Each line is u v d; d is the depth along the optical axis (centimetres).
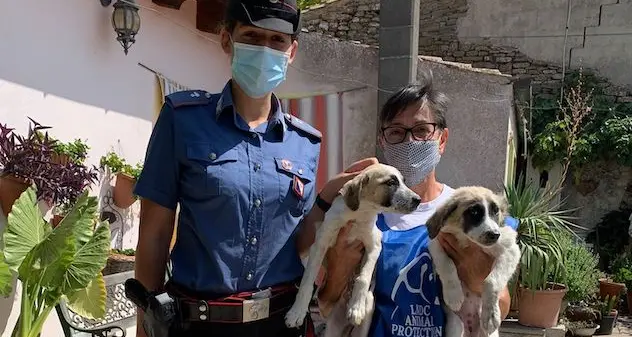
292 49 238
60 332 470
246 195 209
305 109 786
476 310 270
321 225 245
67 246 359
